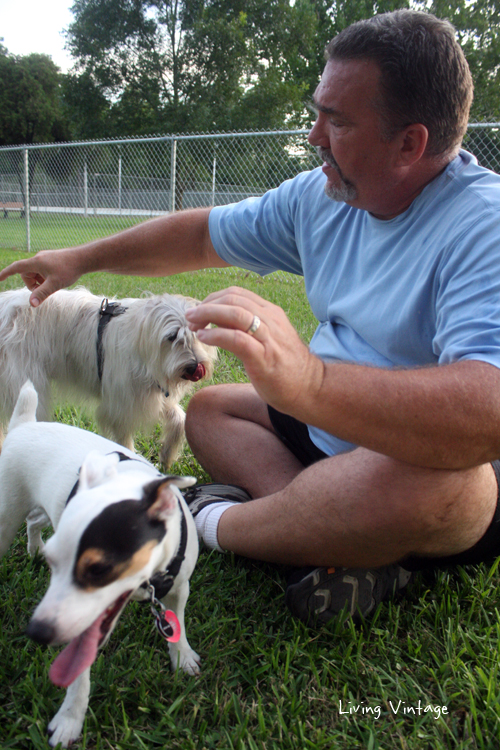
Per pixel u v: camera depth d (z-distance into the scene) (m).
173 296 3.35
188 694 1.73
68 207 15.95
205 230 2.73
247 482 2.57
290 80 32.06
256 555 2.13
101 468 1.56
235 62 30.11
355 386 1.43
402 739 1.58
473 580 2.25
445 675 1.81
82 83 30.88
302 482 1.89
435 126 1.74
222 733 1.61
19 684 1.73
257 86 30.41
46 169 16.33
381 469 1.68
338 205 2.30
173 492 1.58
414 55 1.65
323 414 1.42
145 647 1.91
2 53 41.78
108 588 1.38
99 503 1.42
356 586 1.95
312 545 1.88
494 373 1.46
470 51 30.06
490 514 1.80
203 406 2.81
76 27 30.50
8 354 3.20
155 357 3.19
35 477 1.97
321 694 1.73
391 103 1.71
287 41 32.97
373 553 1.82
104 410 3.41
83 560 1.34
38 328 3.28
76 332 3.39
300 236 2.45
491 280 1.61
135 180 16.34
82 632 1.39
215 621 2.02
